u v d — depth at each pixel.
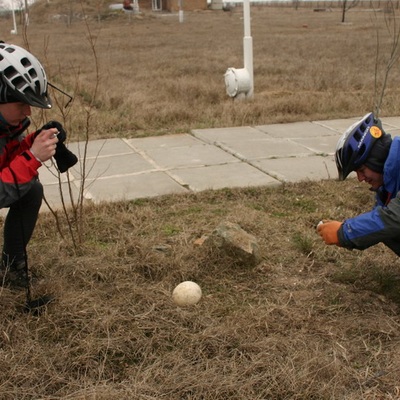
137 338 2.97
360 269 3.68
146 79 13.09
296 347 2.88
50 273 3.65
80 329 3.08
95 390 2.51
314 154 6.57
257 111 8.80
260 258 3.81
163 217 4.69
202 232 4.34
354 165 2.86
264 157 6.43
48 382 2.66
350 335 3.02
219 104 9.48
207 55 18.86
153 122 8.38
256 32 30.94
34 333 3.03
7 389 2.59
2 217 4.62
